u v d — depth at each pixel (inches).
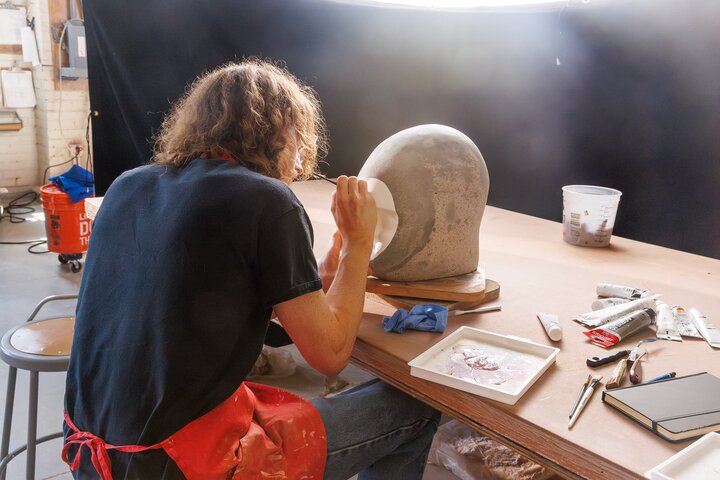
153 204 44.3
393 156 59.5
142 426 41.3
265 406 48.7
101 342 43.7
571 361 49.9
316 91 125.7
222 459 42.1
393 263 61.6
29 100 208.7
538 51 109.3
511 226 90.8
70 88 207.3
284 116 48.7
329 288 55.2
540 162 114.3
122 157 118.4
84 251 156.6
